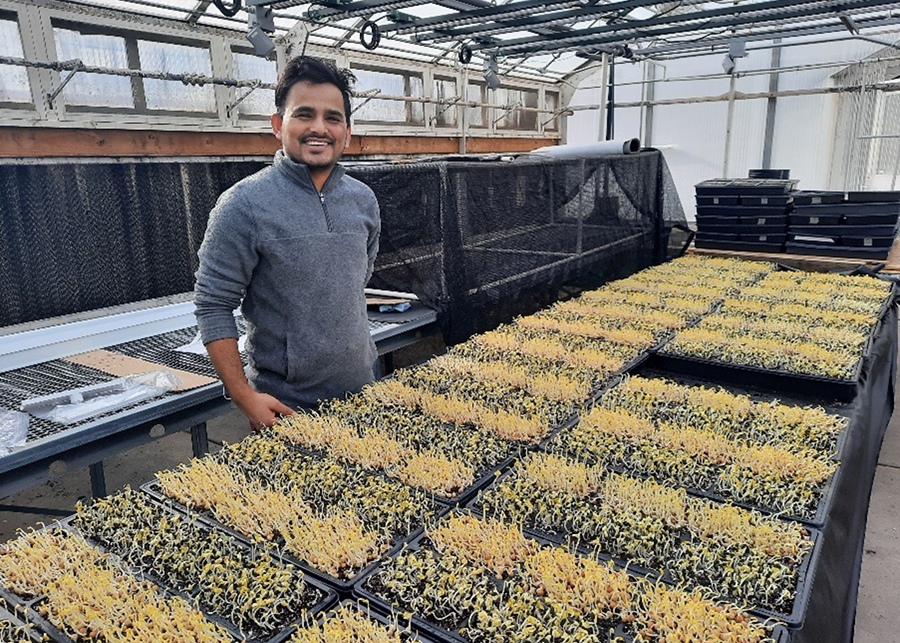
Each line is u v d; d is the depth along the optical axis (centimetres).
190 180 437
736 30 613
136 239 409
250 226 167
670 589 99
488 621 91
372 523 117
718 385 214
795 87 880
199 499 124
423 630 92
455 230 294
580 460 145
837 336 241
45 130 407
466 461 140
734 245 483
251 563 104
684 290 336
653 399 181
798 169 904
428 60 704
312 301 178
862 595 240
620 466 143
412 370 206
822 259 435
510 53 587
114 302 402
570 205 371
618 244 427
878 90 806
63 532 115
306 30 505
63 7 407
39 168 353
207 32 492
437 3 407
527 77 877
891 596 239
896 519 290
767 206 462
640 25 482
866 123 831
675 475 138
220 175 458
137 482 337
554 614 94
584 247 392
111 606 93
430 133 727
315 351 181
